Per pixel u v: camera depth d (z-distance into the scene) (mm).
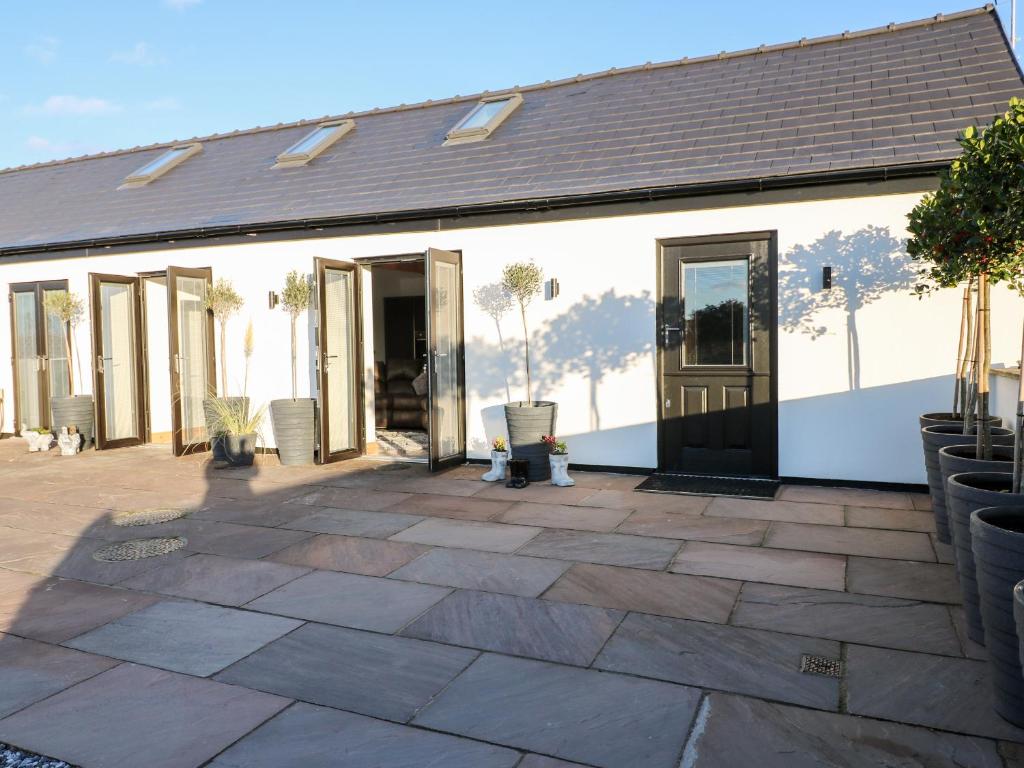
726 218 6320
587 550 4527
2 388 10523
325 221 7711
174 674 2951
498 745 2395
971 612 3066
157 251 9055
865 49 8156
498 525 5168
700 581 3920
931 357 5758
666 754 2316
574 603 3643
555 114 9102
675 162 6742
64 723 2576
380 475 7117
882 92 6957
